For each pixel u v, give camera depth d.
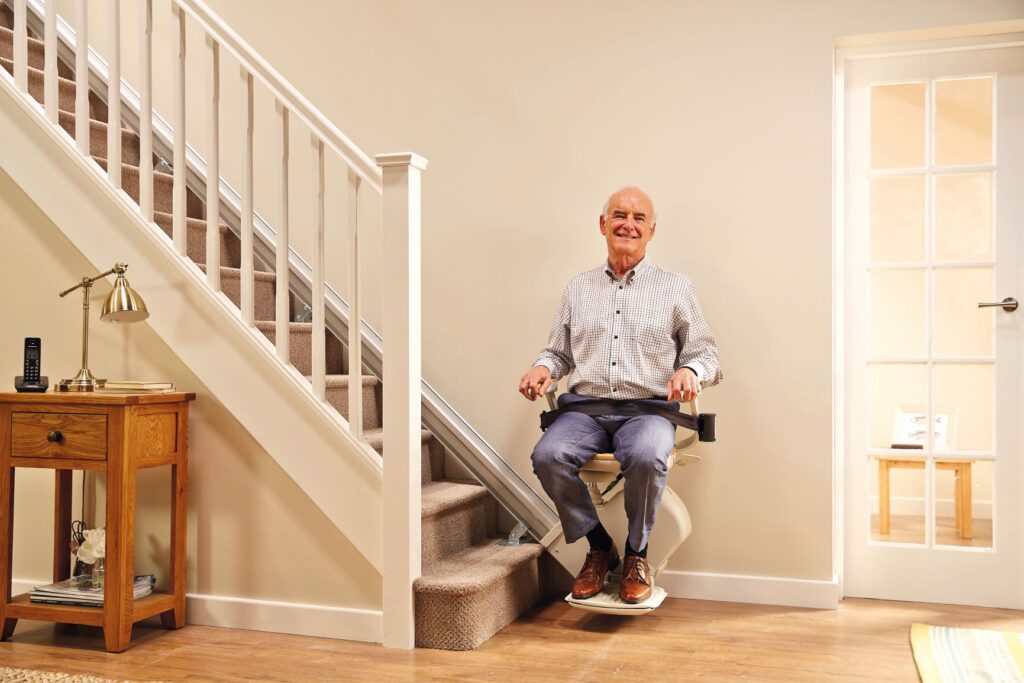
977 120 3.31
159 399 2.72
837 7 3.18
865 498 3.34
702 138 3.30
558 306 3.27
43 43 3.88
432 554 2.96
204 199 3.87
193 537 2.94
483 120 3.55
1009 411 3.22
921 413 3.40
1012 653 2.60
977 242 3.34
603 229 3.14
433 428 3.53
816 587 3.15
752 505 3.23
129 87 3.98
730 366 3.26
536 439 3.47
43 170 3.05
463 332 3.56
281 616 2.84
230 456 2.90
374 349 3.63
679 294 3.02
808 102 3.20
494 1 3.55
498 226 3.53
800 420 3.19
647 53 3.37
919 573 3.28
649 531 2.83
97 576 2.79
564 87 3.46
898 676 2.43
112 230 2.97
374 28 3.70
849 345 3.36
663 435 2.80
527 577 3.14
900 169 3.33
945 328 3.34
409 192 2.68
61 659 2.57
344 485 2.76
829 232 3.17
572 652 2.64
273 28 3.82
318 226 2.82
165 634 2.82
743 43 3.27
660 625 2.93
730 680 2.40
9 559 2.75
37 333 3.10
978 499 3.28
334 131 2.77
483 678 2.41
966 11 3.07
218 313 2.88
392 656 2.61
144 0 2.96
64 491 2.94
